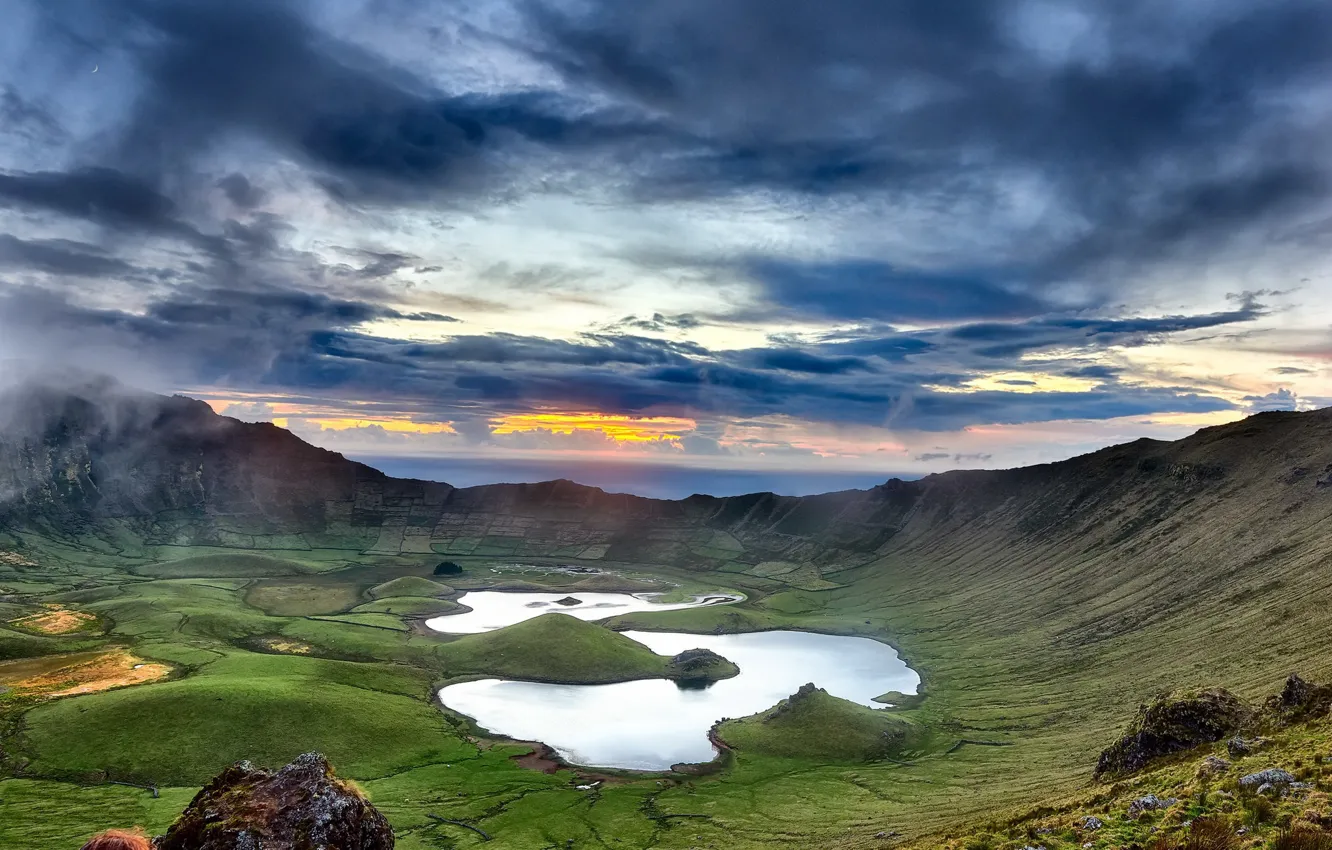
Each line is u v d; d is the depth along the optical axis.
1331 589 185.25
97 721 162.62
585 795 145.75
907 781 150.38
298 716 169.50
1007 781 137.50
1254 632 187.75
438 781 150.50
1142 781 62.47
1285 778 42.97
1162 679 184.12
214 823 26.97
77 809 127.62
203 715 164.38
